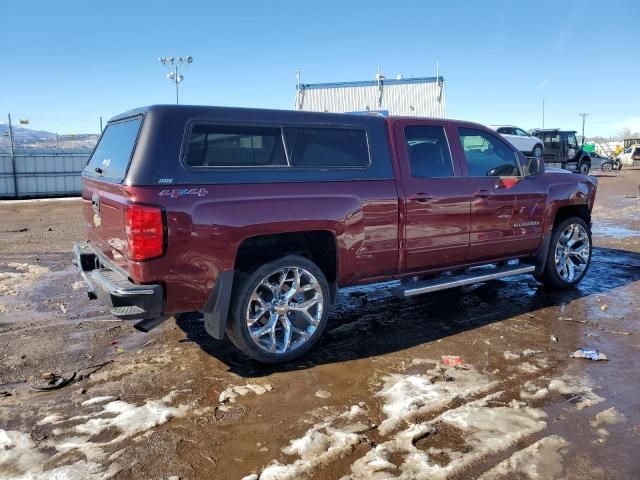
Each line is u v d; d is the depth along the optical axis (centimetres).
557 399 347
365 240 433
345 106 3859
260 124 390
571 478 264
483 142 528
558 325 496
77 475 269
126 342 458
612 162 3809
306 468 274
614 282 655
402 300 582
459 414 327
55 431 312
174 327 495
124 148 384
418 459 280
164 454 288
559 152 2628
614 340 457
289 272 409
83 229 1199
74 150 2416
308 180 404
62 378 381
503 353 429
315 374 390
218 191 362
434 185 472
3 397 356
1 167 2284
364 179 433
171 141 353
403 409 333
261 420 323
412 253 466
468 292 613
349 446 293
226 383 376
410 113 3762
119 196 355
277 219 383
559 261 600
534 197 551
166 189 345
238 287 383
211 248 359
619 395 353
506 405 339
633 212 1385
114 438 304
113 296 339
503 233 530
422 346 445
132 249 338
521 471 270
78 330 489
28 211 1648
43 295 611
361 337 468
